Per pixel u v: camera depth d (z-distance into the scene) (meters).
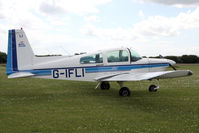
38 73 8.18
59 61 8.33
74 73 8.37
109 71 8.55
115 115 5.37
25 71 8.12
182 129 4.33
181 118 5.14
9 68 8.05
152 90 9.30
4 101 7.14
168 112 5.69
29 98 7.73
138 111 5.79
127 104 6.68
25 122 4.80
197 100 7.30
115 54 8.65
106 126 4.52
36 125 4.59
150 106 6.40
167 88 10.27
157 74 6.98
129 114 5.46
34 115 5.38
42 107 6.25
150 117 5.20
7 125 4.59
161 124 4.66
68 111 5.77
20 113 5.57
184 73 6.86
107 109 6.00
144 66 8.89
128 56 8.74
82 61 8.41
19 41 8.09
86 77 8.45
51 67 8.23
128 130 4.27
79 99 7.52
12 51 8.05
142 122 4.80
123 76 8.01
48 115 5.38
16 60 8.08
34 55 8.25
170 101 7.14
